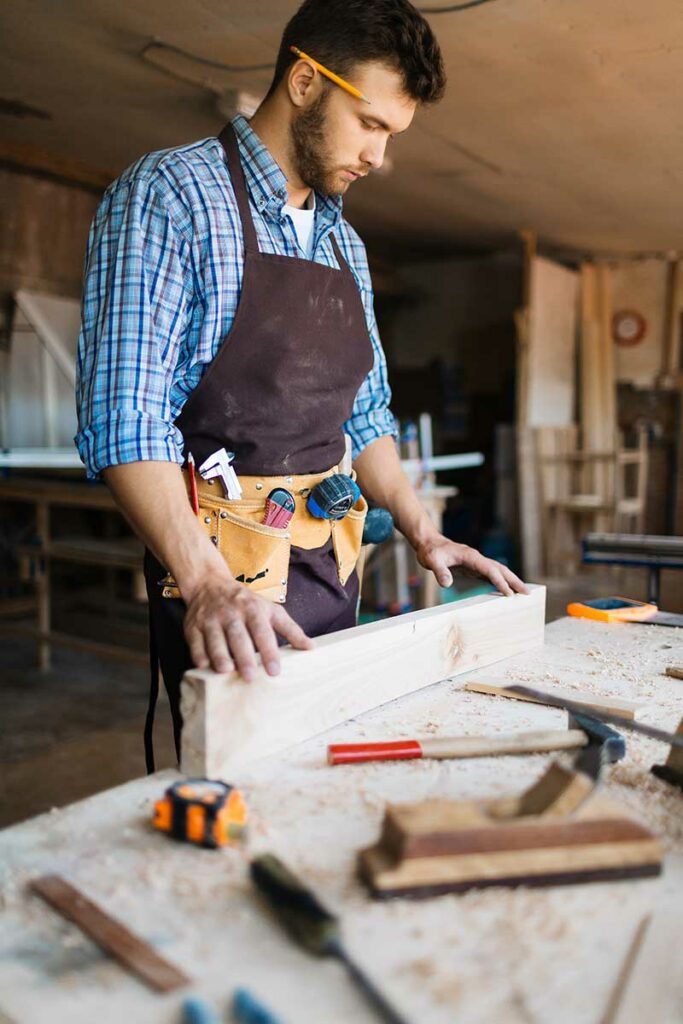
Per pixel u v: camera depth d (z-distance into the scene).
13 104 4.27
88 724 3.39
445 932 0.61
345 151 1.23
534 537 6.40
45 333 4.74
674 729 1.03
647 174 5.08
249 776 0.87
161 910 0.64
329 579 1.40
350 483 1.34
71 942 0.60
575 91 3.80
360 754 0.90
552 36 3.25
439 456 8.22
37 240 5.18
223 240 1.21
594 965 0.58
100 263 1.16
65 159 5.19
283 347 1.27
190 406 1.27
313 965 0.58
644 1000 0.53
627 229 6.60
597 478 7.30
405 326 8.62
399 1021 0.52
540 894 0.66
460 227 6.75
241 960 0.58
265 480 1.30
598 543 1.81
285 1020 0.52
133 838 0.75
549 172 5.10
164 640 1.30
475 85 3.75
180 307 1.18
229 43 3.46
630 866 0.68
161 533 1.04
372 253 7.95
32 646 4.43
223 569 1.01
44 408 4.73
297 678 0.95
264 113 1.28
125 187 1.17
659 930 0.61
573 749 0.95
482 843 0.66
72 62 3.71
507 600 1.32
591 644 1.42
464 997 0.54
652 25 3.13
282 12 3.15
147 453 1.07
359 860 0.68
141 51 3.57
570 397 7.28
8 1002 0.54
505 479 6.79
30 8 3.19
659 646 1.41
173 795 0.75
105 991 0.55
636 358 7.65
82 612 5.08
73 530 5.45
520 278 8.03
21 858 0.71
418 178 5.31
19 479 4.16
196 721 0.86
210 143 1.27
